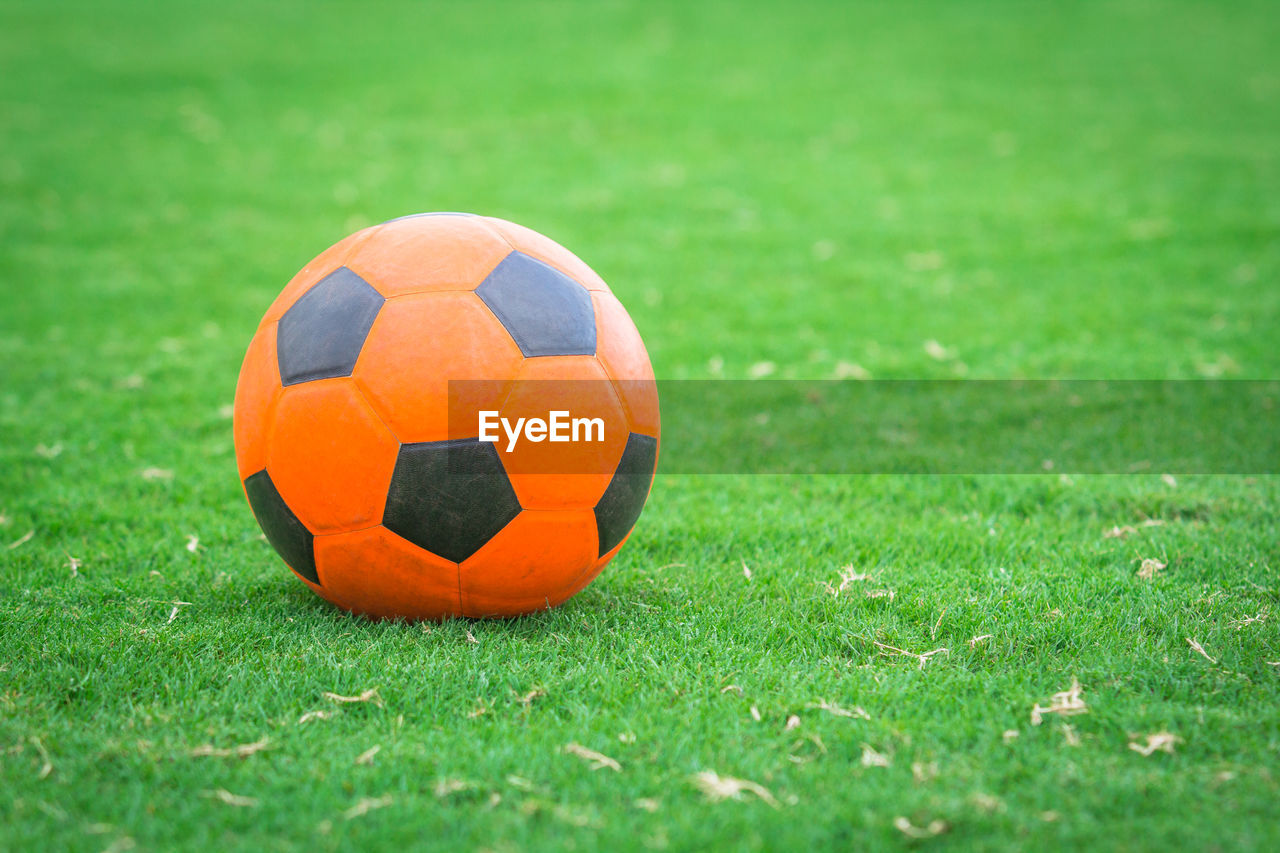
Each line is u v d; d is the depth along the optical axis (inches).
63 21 827.4
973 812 92.7
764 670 120.3
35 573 148.5
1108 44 794.2
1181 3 925.2
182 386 247.4
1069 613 135.2
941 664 122.6
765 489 191.3
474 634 127.0
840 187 466.6
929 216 421.4
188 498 183.3
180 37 788.6
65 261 358.0
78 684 115.4
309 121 584.1
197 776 98.2
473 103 623.2
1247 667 120.7
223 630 129.0
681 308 314.2
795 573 150.3
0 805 94.0
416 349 112.7
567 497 118.4
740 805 94.0
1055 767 100.7
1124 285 331.3
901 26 844.0
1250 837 89.9
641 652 124.5
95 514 173.0
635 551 161.3
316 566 123.1
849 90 655.8
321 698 112.6
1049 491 184.2
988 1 932.6
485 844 88.4
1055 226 404.2
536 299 117.6
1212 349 268.5
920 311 310.0
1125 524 170.7
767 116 596.4
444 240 119.4
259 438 119.8
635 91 647.8
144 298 320.2
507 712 111.0
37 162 493.0
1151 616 134.2
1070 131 571.8
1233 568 149.7
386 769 99.0
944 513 178.4
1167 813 93.6
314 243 386.9
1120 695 114.8
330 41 786.8
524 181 475.2
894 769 100.0
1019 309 309.7
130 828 90.9
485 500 115.0
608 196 450.6
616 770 99.0
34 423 218.5
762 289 332.8
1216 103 636.1
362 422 112.9
